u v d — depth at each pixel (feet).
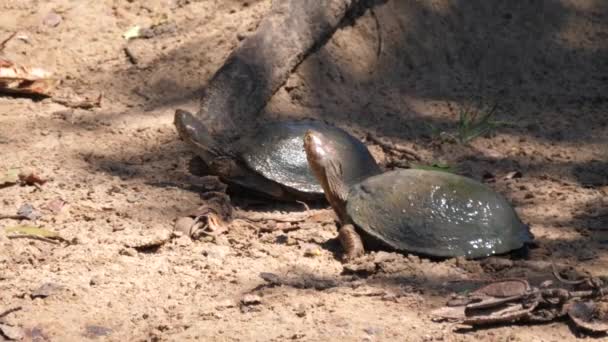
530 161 40.78
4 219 33.55
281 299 28.55
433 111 44.11
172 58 44.83
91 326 26.99
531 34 48.55
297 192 35.91
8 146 39.24
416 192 31.89
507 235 31.35
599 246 32.73
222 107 40.68
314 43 44.19
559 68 47.62
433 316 27.50
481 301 27.73
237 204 36.58
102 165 38.32
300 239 33.06
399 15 46.98
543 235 33.63
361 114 43.32
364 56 45.55
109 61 45.37
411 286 29.45
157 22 47.09
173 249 31.89
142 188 36.32
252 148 36.37
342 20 45.85
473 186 32.22
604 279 29.35
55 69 44.96
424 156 40.78
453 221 31.30
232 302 28.27
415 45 46.70
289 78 43.42
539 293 27.68
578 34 49.19
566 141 42.45
